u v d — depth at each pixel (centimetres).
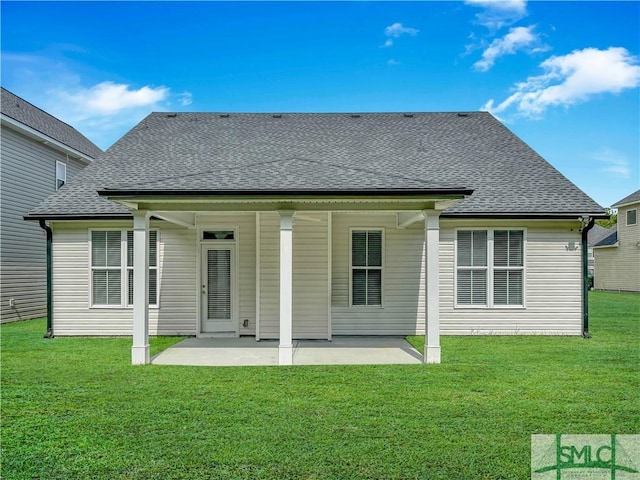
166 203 794
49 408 539
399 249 1137
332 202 796
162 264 1120
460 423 489
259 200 765
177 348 941
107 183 1152
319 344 991
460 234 1130
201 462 397
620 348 934
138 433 462
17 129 1422
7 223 1393
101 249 1131
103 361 806
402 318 1132
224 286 1128
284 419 500
